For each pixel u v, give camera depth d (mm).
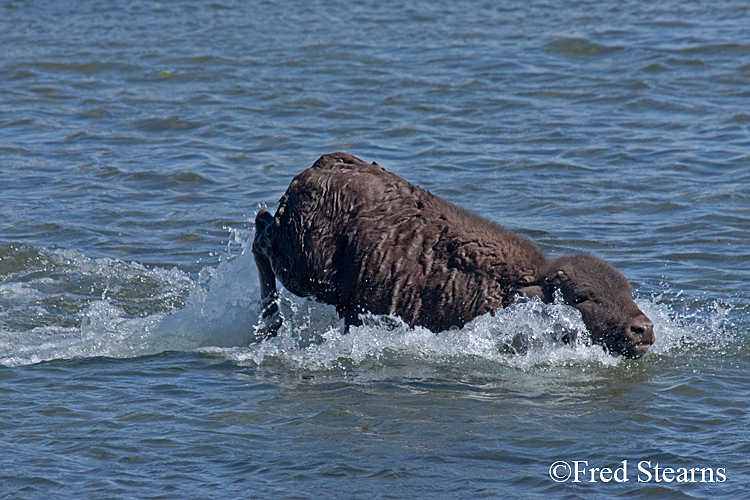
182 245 41906
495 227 31266
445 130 58812
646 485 21625
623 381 28297
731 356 30141
